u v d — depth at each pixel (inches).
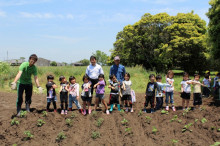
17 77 262.7
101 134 237.3
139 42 1267.2
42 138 232.5
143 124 257.6
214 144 193.5
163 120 267.7
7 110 326.3
